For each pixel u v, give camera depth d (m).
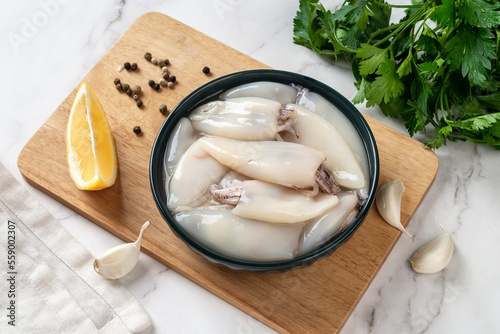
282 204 0.42
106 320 0.48
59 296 0.49
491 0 0.48
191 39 0.54
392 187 0.48
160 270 0.49
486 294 0.49
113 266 0.47
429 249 0.49
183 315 0.49
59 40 0.57
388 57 0.50
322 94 0.46
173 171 0.44
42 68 0.56
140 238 0.47
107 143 0.50
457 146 0.52
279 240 0.42
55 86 0.55
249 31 0.57
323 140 0.44
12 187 0.51
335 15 0.51
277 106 0.44
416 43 0.50
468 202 0.51
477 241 0.50
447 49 0.47
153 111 0.52
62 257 0.49
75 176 0.49
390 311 0.49
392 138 0.50
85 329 0.48
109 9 0.58
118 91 0.52
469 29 0.47
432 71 0.50
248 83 0.47
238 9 0.58
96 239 0.50
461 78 0.51
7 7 0.58
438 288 0.49
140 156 0.50
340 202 0.43
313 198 0.43
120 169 0.50
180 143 0.45
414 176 0.49
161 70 0.53
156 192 0.43
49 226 0.50
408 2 0.57
